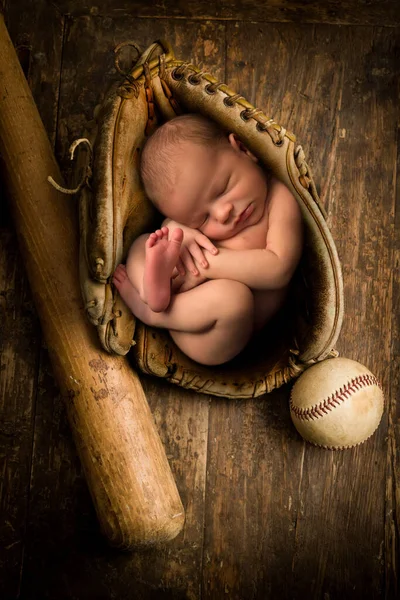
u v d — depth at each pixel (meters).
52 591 1.98
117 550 2.00
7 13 2.15
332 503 2.02
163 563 1.99
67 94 2.13
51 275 1.87
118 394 1.83
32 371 2.05
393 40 2.13
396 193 2.11
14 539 2.00
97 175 1.71
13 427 2.03
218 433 2.04
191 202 1.80
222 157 1.80
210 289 1.79
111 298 1.75
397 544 2.00
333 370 1.87
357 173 2.11
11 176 1.92
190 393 2.05
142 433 1.83
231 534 2.00
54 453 2.02
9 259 2.08
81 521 2.00
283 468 2.03
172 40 2.14
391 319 2.07
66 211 1.91
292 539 2.00
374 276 2.08
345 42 2.14
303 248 1.84
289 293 1.95
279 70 2.13
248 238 1.83
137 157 1.86
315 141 2.12
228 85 2.13
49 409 2.04
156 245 1.68
